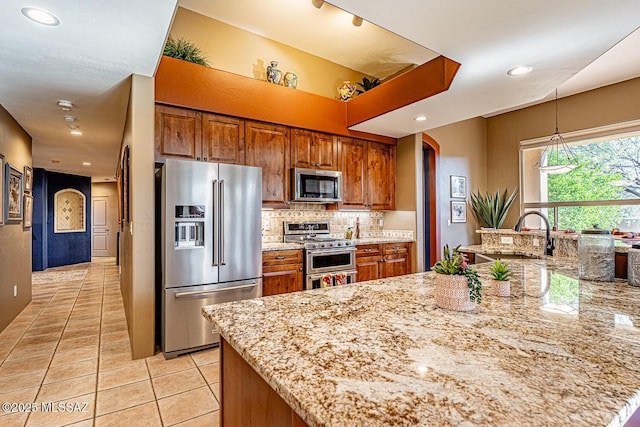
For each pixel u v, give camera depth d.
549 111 5.57
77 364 2.56
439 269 1.24
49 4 1.70
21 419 1.87
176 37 3.58
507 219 6.14
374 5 1.79
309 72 4.56
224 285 2.95
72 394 2.13
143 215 2.70
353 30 4.03
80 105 3.18
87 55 2.26
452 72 2.60
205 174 2.86
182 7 3.61
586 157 5.19
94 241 9.72
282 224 4.19
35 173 7.02
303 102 3.86
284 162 3.77
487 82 2.75
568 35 2.07
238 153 3.43
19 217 3.81
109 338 3.12
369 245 4.22
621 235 3.24
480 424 0.54
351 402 0.62
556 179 5.55
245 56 4.03
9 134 3.41
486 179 6.47
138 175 2.69
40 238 7.11
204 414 1.93
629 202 4.73
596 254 1.68
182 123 3.10
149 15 1.81
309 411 0.60
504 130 6.23
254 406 0.96
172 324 2.69
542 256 2.75
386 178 4.75
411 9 1.83
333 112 4.09
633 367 0.74
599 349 0.84
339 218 4.70
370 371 0.74
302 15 3.75
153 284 2.74
